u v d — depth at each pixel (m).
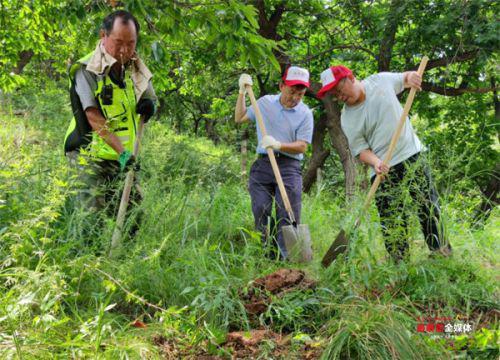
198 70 13.34
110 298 3.07
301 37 14.57
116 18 3.92
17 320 2.62
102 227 4.05
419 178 4.14
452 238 4.45
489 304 3.55
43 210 3.17
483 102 14.30
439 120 14.19
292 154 4.98
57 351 2.54
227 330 3.13
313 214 5.98
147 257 3.59
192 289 3.15
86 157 3.64
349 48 13.19
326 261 4.17
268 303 3.31
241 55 5.04
